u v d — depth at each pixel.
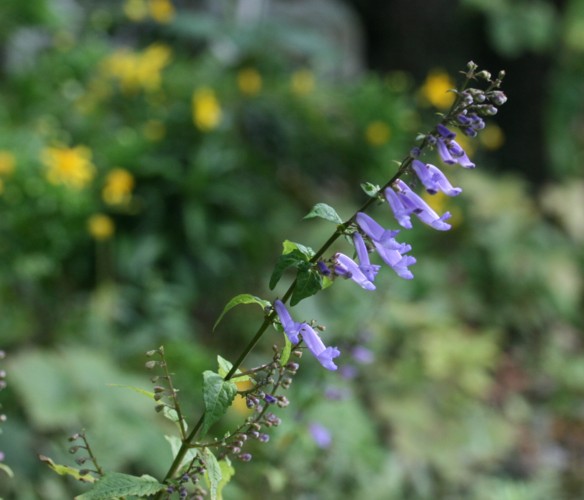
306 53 11.41
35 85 8.81
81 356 5.59
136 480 2.23
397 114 9.54
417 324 7.11
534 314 9.23
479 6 11.94
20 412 5.30
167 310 6.89
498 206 9.66
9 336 6.21
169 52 10.35
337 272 2.15
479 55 12.96
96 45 9.65
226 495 3.87
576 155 13.30
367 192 2.18
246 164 8.55
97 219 6.85
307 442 4.38
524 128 12.12
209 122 8.14
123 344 6.52
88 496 2.18
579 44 12.23
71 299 6.93
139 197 7.74
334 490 5.11
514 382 8.45
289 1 12.44
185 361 6.11
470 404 7.11
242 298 2.21
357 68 12.53
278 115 9.11
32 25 9.63
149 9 11.18
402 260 2.15
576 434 7.84
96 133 8.47
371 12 13.32
